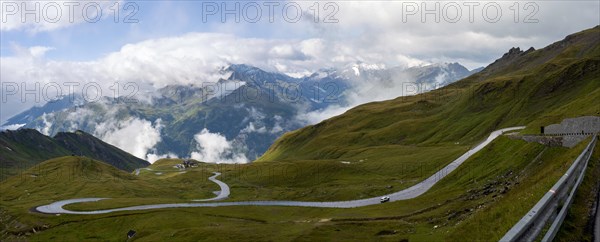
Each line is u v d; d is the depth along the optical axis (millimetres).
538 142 109500
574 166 37500
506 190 86312
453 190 119688
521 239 19422
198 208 195125
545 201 23594
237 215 173000
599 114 110312
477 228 38438
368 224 104625
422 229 86000
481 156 137875
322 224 114188
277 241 102125
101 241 175250
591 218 28453
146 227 171500
